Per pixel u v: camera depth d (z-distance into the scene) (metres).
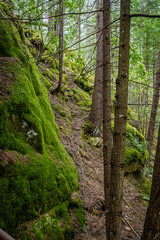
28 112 3.13
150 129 8.36
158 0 6.77
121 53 2.32
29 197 2.35
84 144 6.49
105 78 3.38
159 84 8.04
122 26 2.29
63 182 3.36
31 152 2.85
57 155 3.75
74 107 8.61
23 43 4.62
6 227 1.92
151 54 13.25
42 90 4.91
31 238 2.10
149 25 7.32
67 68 12.34
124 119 2.34
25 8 5.52
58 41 6.11
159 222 2.21
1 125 2.46
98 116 7.38
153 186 2.31
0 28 3.46
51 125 4.43
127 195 5.68
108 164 3.29
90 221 3.52
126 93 2.33
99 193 4.52
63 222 2.88
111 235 2.39
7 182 2.11
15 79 3.19
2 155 2.23
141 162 7.31
